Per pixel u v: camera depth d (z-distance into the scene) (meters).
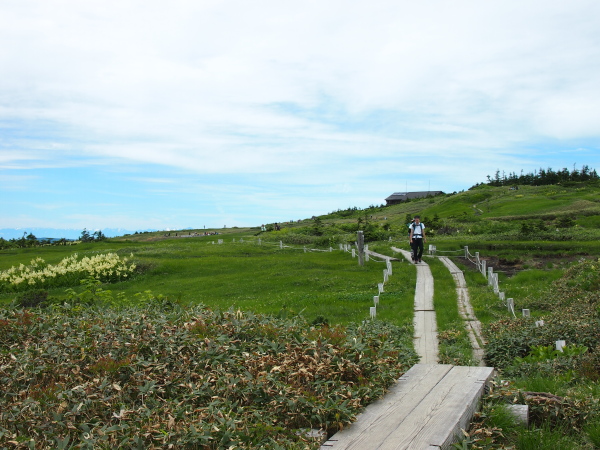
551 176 107.44
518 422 5.39
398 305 17.42
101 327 7.05
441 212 72.88
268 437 4.54
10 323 7.32
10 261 37.09
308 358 5.94
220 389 5.28
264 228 69.44
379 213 91.56
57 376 5.92
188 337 6.42
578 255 28.69
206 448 4.36
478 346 12.62
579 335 11.55
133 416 4.81
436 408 5.00
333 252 36.66
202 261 31.72
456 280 22.66
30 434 4.69
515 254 30.27
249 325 7.14
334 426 4.79
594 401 5.95
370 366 5.96
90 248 48.97
